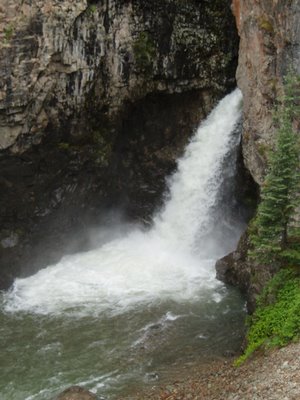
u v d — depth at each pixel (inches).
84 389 709.3
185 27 1109.7
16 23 882.8
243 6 917.8
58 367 782.5
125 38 1028.5
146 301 958.4
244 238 999.0
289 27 773.9
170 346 816.3
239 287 972.6
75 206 1141.1
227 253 1134.4
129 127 1171.9
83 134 1056.2
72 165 1077.1
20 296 996.6
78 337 856.3
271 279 768.3
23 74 908.0
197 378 713.0
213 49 1167.6
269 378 615.5
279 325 692.1
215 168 1163.9
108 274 1074.1
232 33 1186.0
